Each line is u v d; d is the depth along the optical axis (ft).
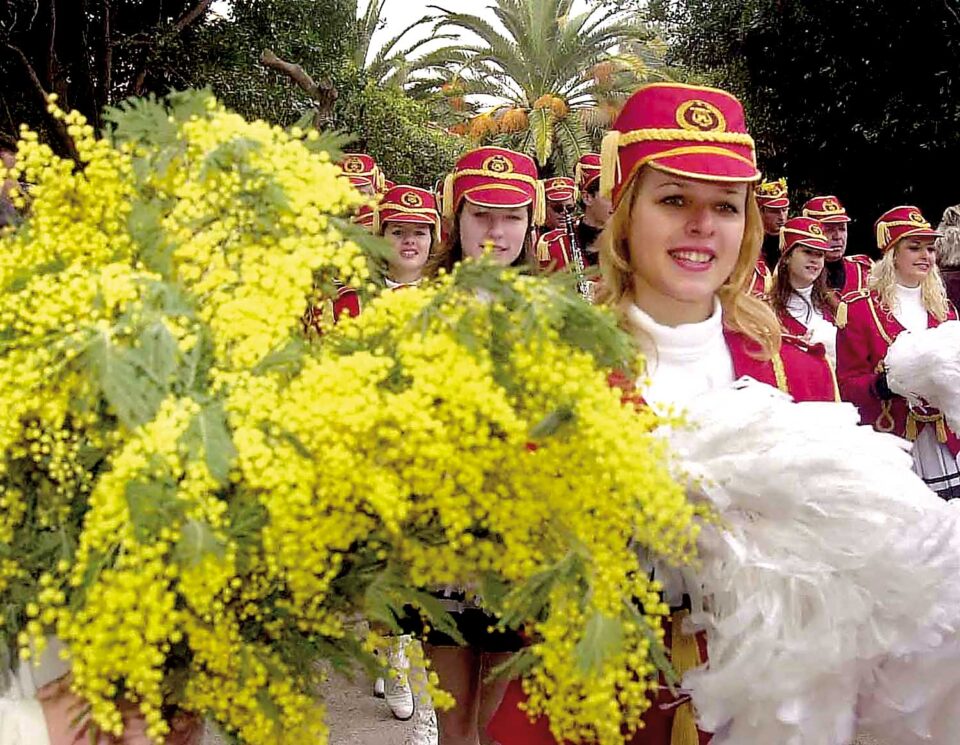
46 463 4.15
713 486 4.99
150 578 3.75
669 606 5.61
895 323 14.66
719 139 6.03
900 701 5.31
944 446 12.38
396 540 4.29
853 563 5.01
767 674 5.02
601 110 70.95
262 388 3.99
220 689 4.30
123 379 3.79
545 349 4.05
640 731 5.76
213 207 4.43
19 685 4.85
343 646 4.57
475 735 8.50
